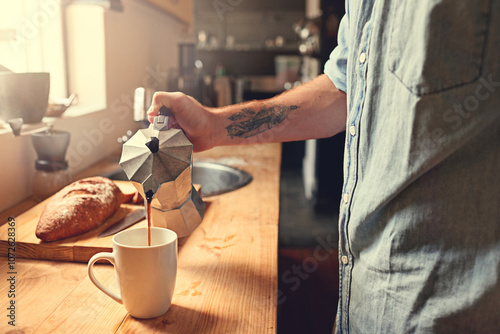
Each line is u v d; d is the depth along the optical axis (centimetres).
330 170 377
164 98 90
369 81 77
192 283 82
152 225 93
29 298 76
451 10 66
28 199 121
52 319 70
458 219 70
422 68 68
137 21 201
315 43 400
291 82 555
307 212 384
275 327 69
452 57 67
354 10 83
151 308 70
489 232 69
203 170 162
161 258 68
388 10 74
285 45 630
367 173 80
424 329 73
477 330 71
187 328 69
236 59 642
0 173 110
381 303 78
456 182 70
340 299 90
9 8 133
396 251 75
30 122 117
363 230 80
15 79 110
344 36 98
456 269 71
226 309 74
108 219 104
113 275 85
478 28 65
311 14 513
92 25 162
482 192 69
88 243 90
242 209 121
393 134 74
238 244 99
